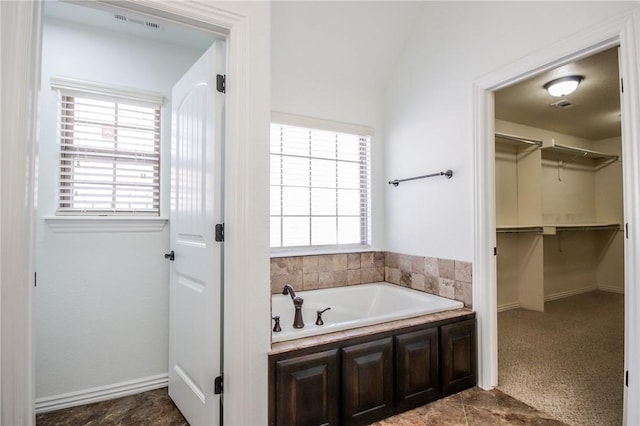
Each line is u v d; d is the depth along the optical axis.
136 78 2.26
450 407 1.90
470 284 2.21
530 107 3.47
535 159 3.99
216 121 1.52
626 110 1.44
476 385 2.15
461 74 2.28
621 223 4.78
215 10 1.42
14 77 1.05
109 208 2.17
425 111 2.60
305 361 1.57
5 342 1.03
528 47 1.86
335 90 2.83
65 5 1.92
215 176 1.51
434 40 2.51
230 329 1.45
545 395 2.03
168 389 2.19
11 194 1.04
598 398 1.99
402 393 1.85
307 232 2.77
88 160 2.12
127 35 2.24
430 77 2.55
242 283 1.46
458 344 2.07
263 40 1.53
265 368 1.50
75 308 2.04
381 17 2.56
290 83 2.63
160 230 2.29
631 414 1.42
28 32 1.08
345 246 2.96
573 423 1.75
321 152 2.83
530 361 2.51
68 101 2.08
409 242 2.75
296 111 2.65
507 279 3.99
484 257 2.13
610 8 1.51
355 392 1.70
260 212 1.50
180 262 1.92
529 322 3.47
